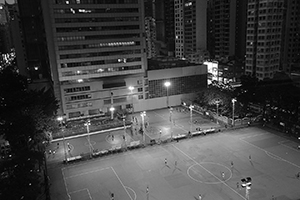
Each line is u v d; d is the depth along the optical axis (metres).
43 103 86.62
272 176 64.94
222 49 195.50
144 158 78.19
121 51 117.31
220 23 191.25
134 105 123.50
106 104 118.94
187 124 104.62
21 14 153.75
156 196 59.19
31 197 46.03
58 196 61.00
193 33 192.38
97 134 99.25
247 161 72.88
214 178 65.25
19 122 66.19
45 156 80.06
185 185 62.84
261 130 94.38
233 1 183.50
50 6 104.00
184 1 195.75
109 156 80.81
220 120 104.81
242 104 106.19
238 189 60.22
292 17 154.88
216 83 137.75
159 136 93.81
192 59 189.12
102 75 116.44
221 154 77.75
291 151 77.88
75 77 112.44
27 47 157.62
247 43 145.12
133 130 100.81
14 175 51.19
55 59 110.00
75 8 106.94
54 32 106.25
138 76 122.38
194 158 76.19
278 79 123.44
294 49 158.88
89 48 112.00
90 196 60.53
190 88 132.88
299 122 89.69
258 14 135.62
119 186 64.06
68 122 111.69
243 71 162.00
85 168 74.19
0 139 78.50
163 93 127.81
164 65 137.38
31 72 160.00
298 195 57.12
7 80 99.00
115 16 113.44
